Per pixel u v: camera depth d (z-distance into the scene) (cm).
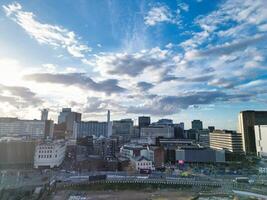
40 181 15850
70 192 14762
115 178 17225
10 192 13362
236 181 16912
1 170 19712
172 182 16625
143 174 18862
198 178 17750
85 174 18275
